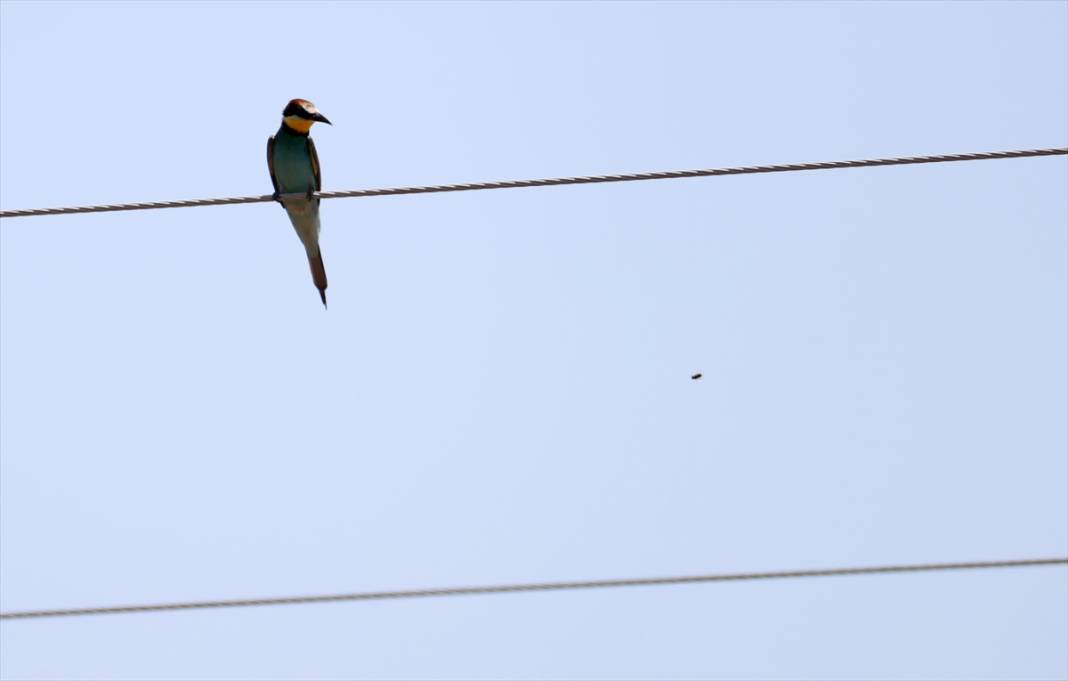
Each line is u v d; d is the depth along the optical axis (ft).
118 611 43.62
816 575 43.80
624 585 43.86
